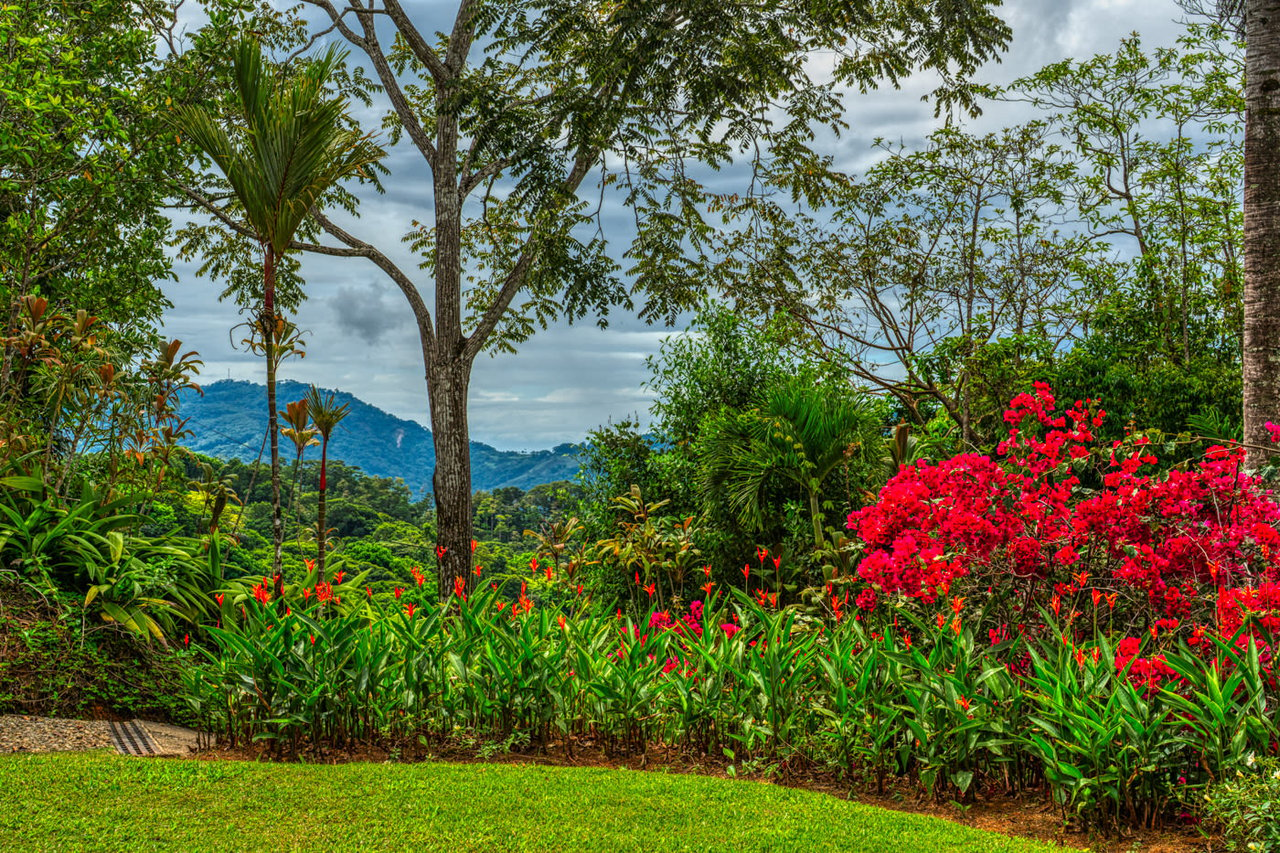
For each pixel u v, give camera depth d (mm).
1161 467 10664
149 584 6863
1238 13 7680
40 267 11953
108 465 8789
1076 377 12336
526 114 11961
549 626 5969
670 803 4223
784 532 10727
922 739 4492
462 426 13672
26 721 5457
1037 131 15891
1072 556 5395
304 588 7297
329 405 8141
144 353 12859
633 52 11391
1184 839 3836
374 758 5168
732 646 5562
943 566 5293
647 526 9859
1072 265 16375
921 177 16297
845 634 5582
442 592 12992
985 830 4090
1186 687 4332
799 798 4395
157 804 4020
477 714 5480
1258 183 6699
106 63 11148
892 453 10195
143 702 6121
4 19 9836
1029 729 4398
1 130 9484
